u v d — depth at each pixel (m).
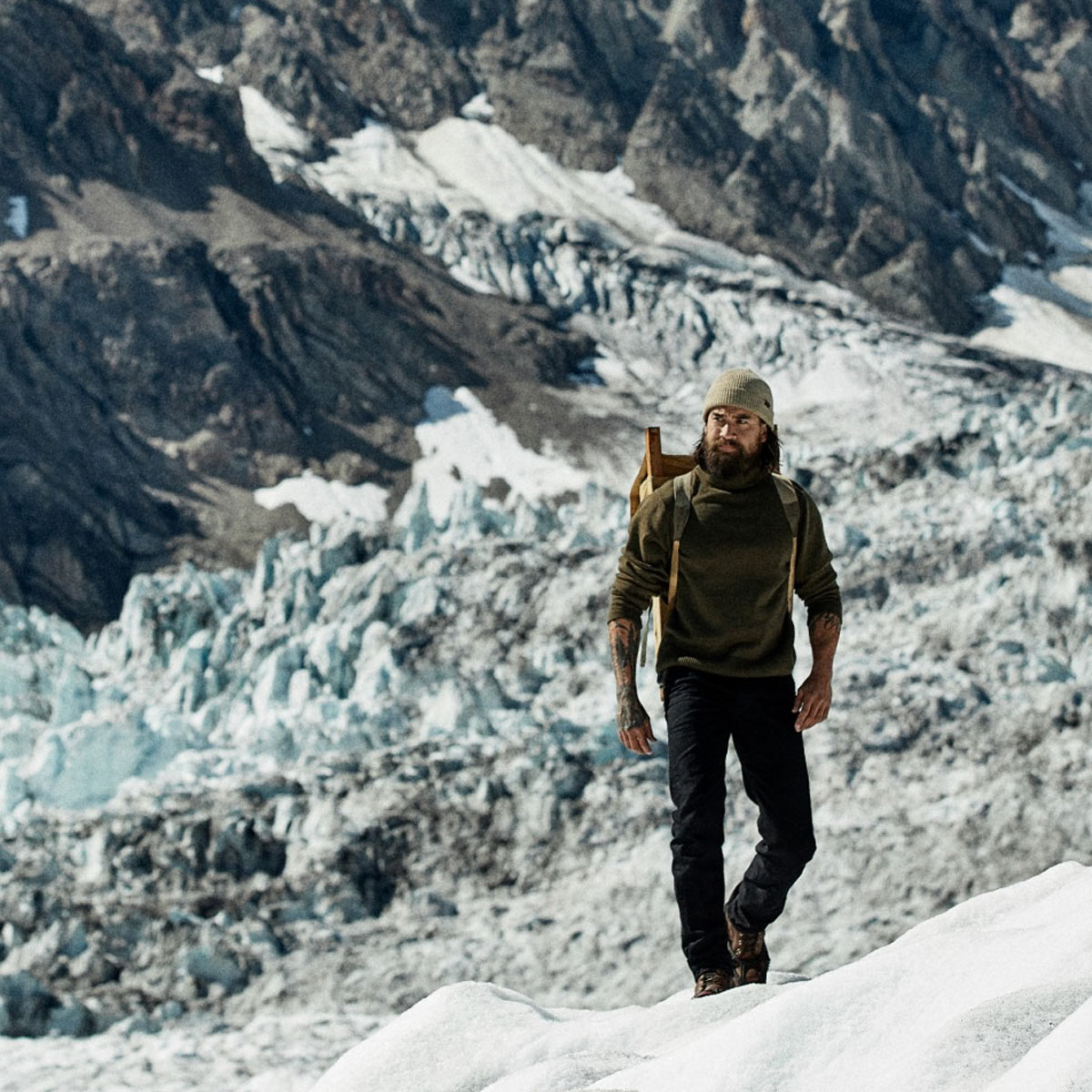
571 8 171.25
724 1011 3.05
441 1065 2.95
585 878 16.77
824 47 178.62
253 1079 8.79
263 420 95.69
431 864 17.48
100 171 112.88
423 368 106.88
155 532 84.12
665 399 113.44
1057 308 148.62
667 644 3.86
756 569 3.75
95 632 75.31
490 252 131.62
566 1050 2.96
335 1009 14.41
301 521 88.56
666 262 132.12
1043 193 177.00
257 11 167.25
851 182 156.38
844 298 136.62
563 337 117.38
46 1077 9.41
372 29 168.62
